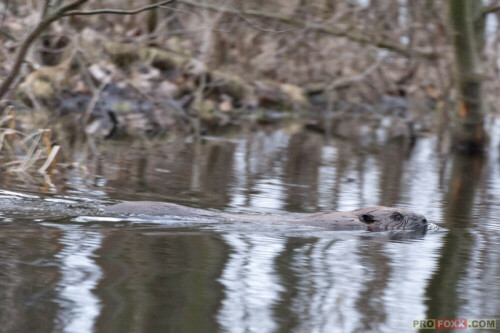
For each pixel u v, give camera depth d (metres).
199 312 9.04
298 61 37.88
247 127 30.86
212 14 34.34
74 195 15.67
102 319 8.67
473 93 27.06
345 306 9.52
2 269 10.22
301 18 35.84
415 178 20.92
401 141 29.19
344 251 12.21
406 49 35.06
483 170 23.20
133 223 13.27
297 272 10.84
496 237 13.73
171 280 10.15
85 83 31.50
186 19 35.09
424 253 12.30
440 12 34.97
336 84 37.31
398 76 39.38
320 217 14.33
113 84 32.03
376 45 34.59
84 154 21.64
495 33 34.31
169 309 9.08
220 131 29.11
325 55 37.47
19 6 26.72
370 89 38.66
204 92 34.75
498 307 9.72
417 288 10.35
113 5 32.47
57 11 17.23
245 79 36.31
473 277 10.98
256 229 13.39
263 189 17.97
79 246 11.54
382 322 9.04
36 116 27.78
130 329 8.43
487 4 32.09
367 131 31.77
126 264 10.75
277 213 15.18
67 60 31.20
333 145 27.12
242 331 8.55
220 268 10.82
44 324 8.48
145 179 18.44
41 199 14.96
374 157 24.75
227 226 13.45
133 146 23.98
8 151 20.64
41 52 31.80
